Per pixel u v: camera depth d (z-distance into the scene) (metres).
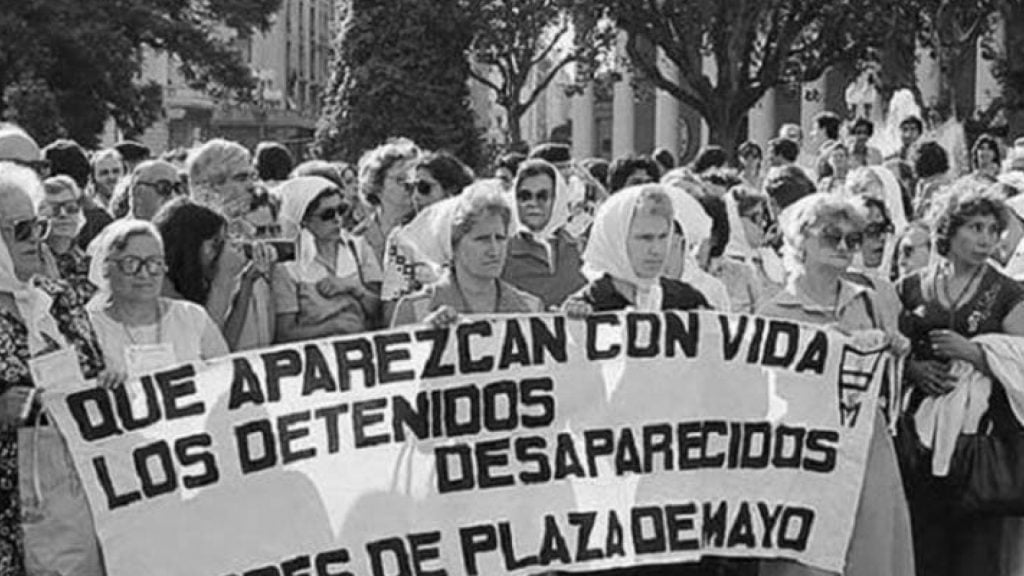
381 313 8.27
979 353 7.25
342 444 6.58
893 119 19.55
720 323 6.88
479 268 7.11
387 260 8.54
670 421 6.84
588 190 13.27
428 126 40.62
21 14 42.78
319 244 8.28
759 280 9.58
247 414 6.48
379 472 6.61
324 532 6.55
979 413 7.38
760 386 6.91
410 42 40.56
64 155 11.99
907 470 7.53
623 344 6.82
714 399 6.88
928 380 7.42
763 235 10.54
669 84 27.50
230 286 7.71
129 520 6.40
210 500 6.46
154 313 6.77
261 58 90.94
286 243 8.15
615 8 26.88
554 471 6.76
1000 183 10.02
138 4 45.06
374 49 40.88
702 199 9.20
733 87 27.05
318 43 103.62
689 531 6.86
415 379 6.63
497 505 6.71
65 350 6.34
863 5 26.03
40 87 41.88
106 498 6.39
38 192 7.10
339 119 41.38
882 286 7.52
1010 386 7.23
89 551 6.39
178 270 7.61
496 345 6.71
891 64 26.38
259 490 6.50
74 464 6.36
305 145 64.00
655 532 6.83
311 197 8.21
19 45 42.12
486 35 37.12
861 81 29.92
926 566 7.68
